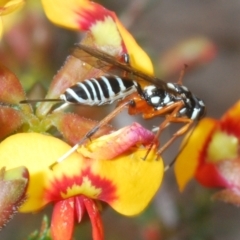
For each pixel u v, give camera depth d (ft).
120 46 0.29
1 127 0.28
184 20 0.69
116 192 0.27
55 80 0.29
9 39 0.35
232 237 0.47
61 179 0.27
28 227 0.43
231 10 0.71
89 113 0.34
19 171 0.26
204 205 0.39
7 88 0.29
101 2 0.38
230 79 0.66
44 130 0.28
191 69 0.36
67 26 0.29
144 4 0.38
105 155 0.27
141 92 0.29
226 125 0.32
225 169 0.32
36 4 0.35
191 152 0.31
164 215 0.38
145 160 0.27
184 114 0.30
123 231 0.46
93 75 0.29
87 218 0.28
